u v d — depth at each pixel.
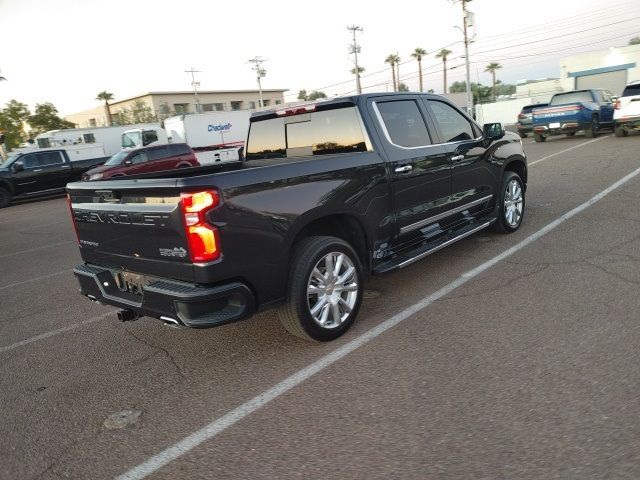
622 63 42.41
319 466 2.43
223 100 81.38
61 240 9.91
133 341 4.25
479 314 3.98
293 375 3.34
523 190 6.47
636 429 2.44
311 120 4.65
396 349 3.55
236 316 3.18
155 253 3.30
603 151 13.40
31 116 51.91
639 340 3.30
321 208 3.64
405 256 4.53
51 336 4.59
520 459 2.32
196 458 2.60
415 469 2.34
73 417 3.13
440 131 5.02
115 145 30.80
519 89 60.53
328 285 3.69
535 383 2.93
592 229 6.04
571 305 3.96
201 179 3.03
